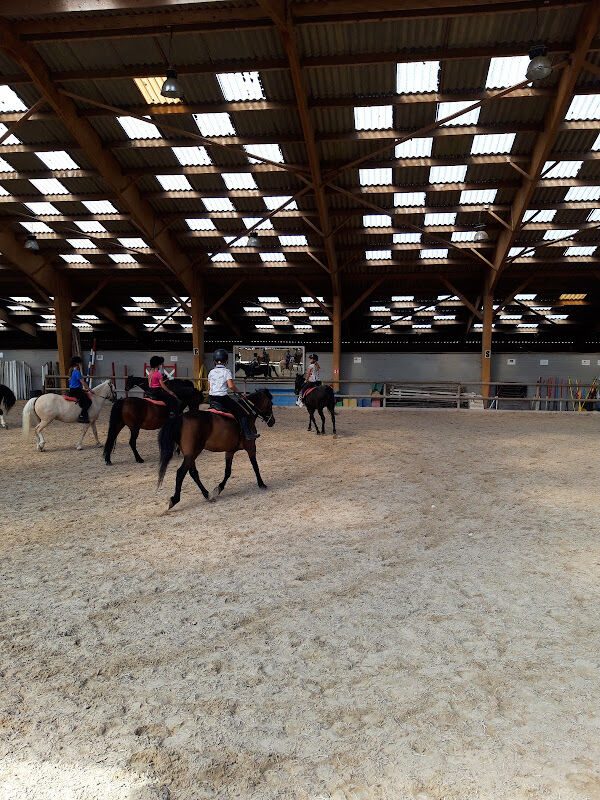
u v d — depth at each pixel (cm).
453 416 1816
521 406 2375
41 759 277
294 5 954
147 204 1719
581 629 409
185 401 1163
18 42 1045
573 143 1344
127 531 628
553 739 294
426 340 3111
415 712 315
